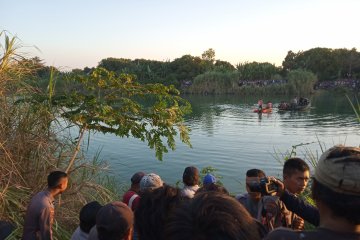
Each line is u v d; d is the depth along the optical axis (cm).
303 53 11212
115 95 663
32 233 402
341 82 9300
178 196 224
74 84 680
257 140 2253
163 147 663
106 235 241
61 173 427
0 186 528
